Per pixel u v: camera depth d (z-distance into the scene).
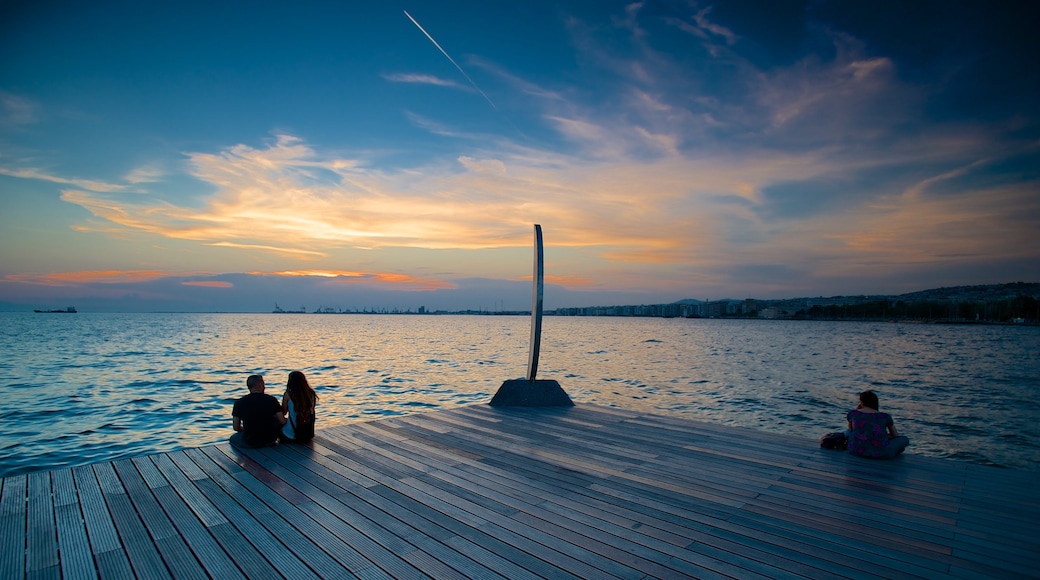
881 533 3.66
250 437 5.70
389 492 4.41
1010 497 4.36
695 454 5.63
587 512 4.01
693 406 19.03
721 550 3.38
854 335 112.12
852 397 22.06
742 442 6.14
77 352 42.28
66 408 16.70
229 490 4.43
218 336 73.81
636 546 3.44
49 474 4.79
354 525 3.74
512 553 3.33
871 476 4.90
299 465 5.14
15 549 3.36
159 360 35.28
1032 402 22.12
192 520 3.81
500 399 8.39
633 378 28.25
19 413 15.81
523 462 5.31
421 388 22.22
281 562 3.20
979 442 14.81
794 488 4.57
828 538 3.57
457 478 4.79
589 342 72.06
